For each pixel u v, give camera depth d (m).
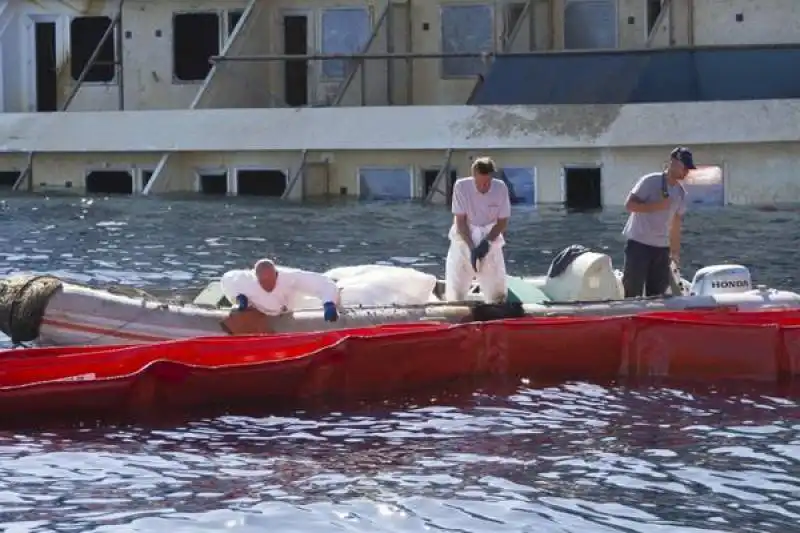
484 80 79.00
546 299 40.31
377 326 35.94
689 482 27.20
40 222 69.75
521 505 25.78
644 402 33.50
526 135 76.56
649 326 36.19
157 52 90.81
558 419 31.94
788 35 77.00
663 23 78.69
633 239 39.84
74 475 27.64
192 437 30.38
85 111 89.00
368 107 79.56
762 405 33.16
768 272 52.88
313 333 35.38
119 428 31.06
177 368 32.50
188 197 81.88
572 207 75.88
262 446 29.73
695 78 75.69
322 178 81.31
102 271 54.16
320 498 26.17
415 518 25.05
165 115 83.19
